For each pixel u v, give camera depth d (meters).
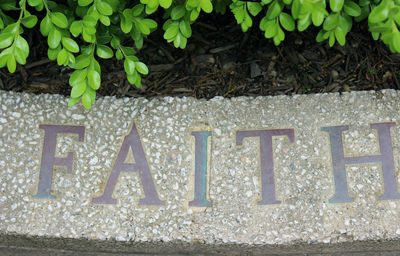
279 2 1.42
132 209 1.76
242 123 1.84
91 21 1.43
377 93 1.86
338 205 1.74
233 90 2.02
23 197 1.76
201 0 1.36
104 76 2.03
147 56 2.09
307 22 1.37
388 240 1.71
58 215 1.75
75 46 1.44
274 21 1.46
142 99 1.88
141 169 1.79
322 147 1.80
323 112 1.84
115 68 2.05
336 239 1.71
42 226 1.74
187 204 1.76
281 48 2.09
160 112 1.86
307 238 1.71
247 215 1.74
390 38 1.28
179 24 1.54
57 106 1.87
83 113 1.86
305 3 1.26
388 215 1.72
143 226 1.74
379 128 1.81
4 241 1.81
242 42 2.10
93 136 1.83
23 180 1.78
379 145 1.79
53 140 1.82
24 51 1.40
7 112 1.85
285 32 2.10
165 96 2.00
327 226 1.72
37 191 1.77
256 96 2.00
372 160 1.77
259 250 1.78
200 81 2.04
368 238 1.70
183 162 1.80
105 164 1.80
